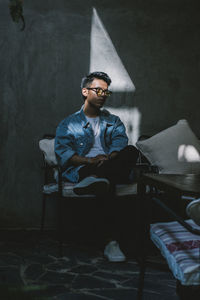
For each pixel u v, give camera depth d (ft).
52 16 12.25
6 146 12.16
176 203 11.85
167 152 10.61
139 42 12.54
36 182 12.29
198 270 3.84
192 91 12.75
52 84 12.29
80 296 6.77
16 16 6.59
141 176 6.29
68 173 10.32
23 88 12.19
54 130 12.33
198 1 12.72
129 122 12.60
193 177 5.89
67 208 12.30
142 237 6.17
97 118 11.21
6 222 12.22
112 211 9.42
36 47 12.20
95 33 12.41
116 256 8.96
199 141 11.12
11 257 9.18
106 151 11.07
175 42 12.66
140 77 12.57
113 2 12.41
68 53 12.32
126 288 7.23
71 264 8.75
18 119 12.19
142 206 6.30
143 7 12.51
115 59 12.48
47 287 7.17
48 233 11.86
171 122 12.71
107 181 8.92
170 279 7.80
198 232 4.06
